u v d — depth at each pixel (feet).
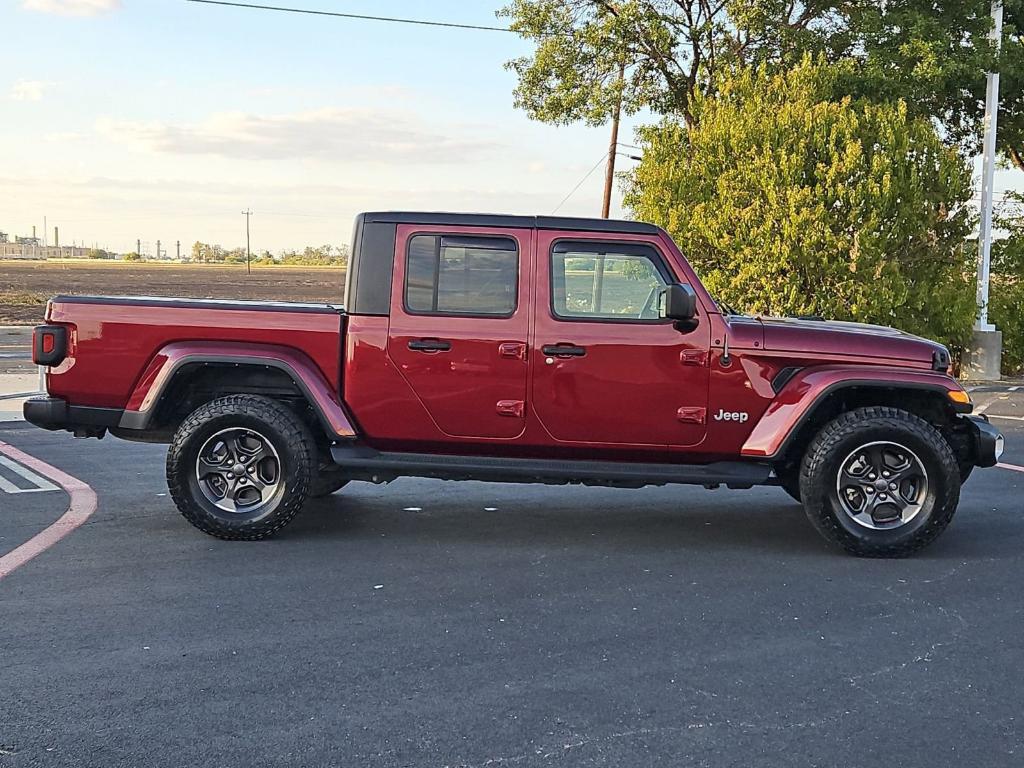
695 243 60.44
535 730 11.66
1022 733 11.73
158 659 13.78
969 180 59.57
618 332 19.94
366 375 20.26
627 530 22.12
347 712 12.09
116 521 22.04
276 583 17.56
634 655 14.17
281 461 20.18
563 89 75.51
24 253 521.65
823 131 56.65
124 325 20.36
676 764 10.84
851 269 55.77
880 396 20.92
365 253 20.33
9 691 12.59
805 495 19.93
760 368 19.99
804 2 72.43
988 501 25.61
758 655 14.23
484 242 20.15
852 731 11.73
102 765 10.68
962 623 15.78
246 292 170.71
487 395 20.16
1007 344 69.15
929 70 62.23
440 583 17.72
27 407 20.57
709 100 64.54
